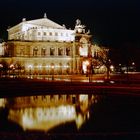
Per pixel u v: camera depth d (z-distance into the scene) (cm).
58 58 15988
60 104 5791
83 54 16788
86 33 17112
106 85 7494
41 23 17275
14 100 6119
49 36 16775
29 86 7156
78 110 5166
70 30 17312
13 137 3338
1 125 4078
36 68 15588
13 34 18862
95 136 3388
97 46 17775
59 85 7525
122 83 8275
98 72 16188
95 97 6519
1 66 14500
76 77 12838
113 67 17612
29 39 16650
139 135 3422
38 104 5769
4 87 6875
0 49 16925
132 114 4616
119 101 5853
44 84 7619
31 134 3519
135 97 6094
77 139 3300
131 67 17850
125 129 3750
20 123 4216
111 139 3278
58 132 3706
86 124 4122
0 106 5519
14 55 15225
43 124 4144
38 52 15788
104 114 4728
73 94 6919
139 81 9088
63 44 16262
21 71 15062
